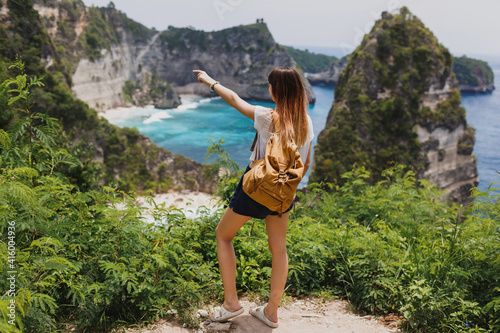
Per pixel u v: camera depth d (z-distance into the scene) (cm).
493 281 278
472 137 10112
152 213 329
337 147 9212
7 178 227
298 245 333
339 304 300
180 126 17075
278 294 247
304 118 222
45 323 203
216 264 333
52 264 205
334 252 335
